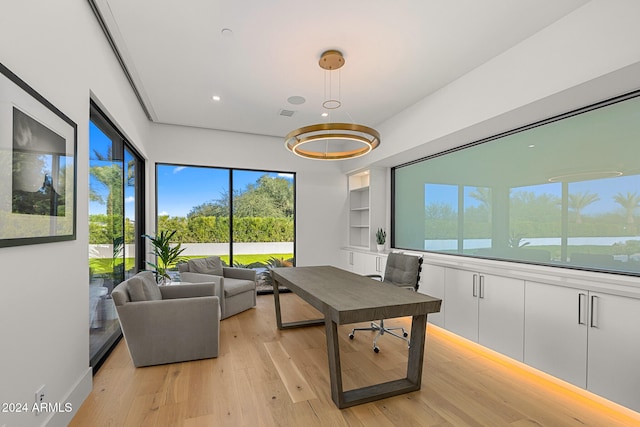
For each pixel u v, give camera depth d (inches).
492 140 136.6
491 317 117.0
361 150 128.5
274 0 85.1
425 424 76.0
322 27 96.6
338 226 235.3
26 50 59.1
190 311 108.3
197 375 98.9
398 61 115.7
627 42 76.4
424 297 92.7
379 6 87.2
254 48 108.0
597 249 99.0
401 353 118.3
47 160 64.7
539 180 116.8
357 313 79.9
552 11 88.2
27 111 57.8
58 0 71.0
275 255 219.8
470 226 148.1
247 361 109.4
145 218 180.2
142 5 87.1
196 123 187.2
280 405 82.9
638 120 90.1
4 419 52.1
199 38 102.4
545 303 98.7
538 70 97.0
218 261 181.3
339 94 145.2
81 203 83.4
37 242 61.1
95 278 104.9
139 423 74.9
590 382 86.7
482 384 96.3
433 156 173.0
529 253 120.2
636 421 78.6
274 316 163.5
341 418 77.8
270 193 219.8
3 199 51.1
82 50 83.7
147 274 122.0
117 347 121.5
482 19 92.0
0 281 51.3
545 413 81.6
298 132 107.0
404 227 197.9
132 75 126.9
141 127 158.2
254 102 154.9
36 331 61.8
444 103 136.0
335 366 82.5
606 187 97.0
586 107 101.8
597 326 85.5
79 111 82.0
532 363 102.0
